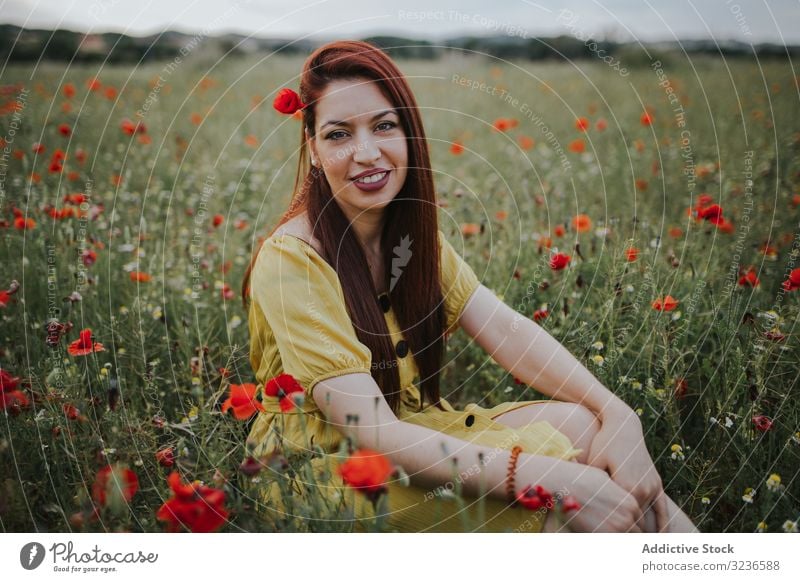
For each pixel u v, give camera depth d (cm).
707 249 294
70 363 215
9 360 228
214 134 516
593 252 283
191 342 252
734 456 200
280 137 525
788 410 205
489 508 168
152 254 301
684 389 222
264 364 192
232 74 638
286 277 176
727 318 231
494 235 315
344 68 171
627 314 245
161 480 191
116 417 188
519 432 175
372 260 193
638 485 172
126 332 240
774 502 185
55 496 188
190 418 186
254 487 171
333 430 179
